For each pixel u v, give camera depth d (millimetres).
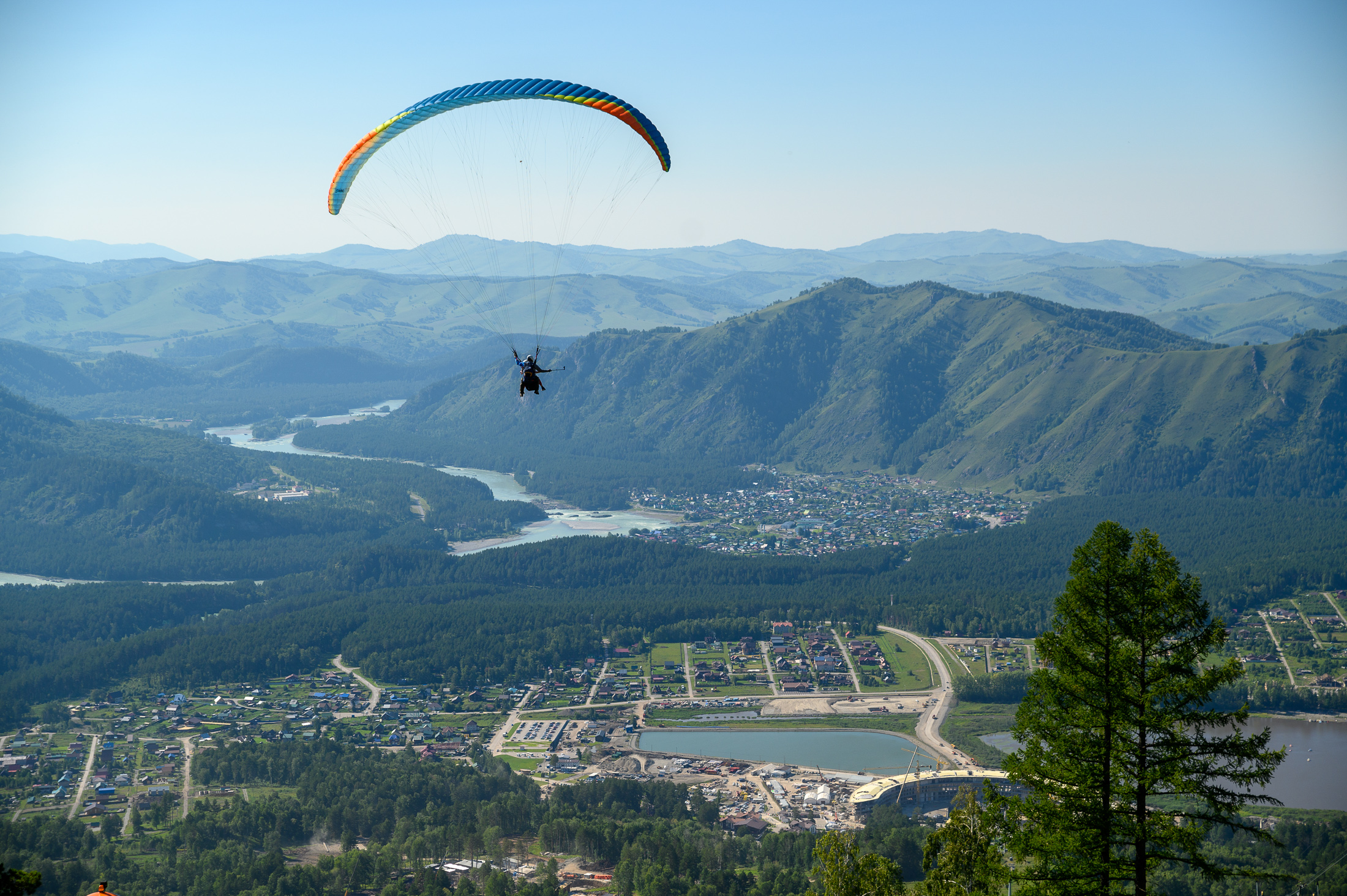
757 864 194375
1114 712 63469
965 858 84250
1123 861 65000
